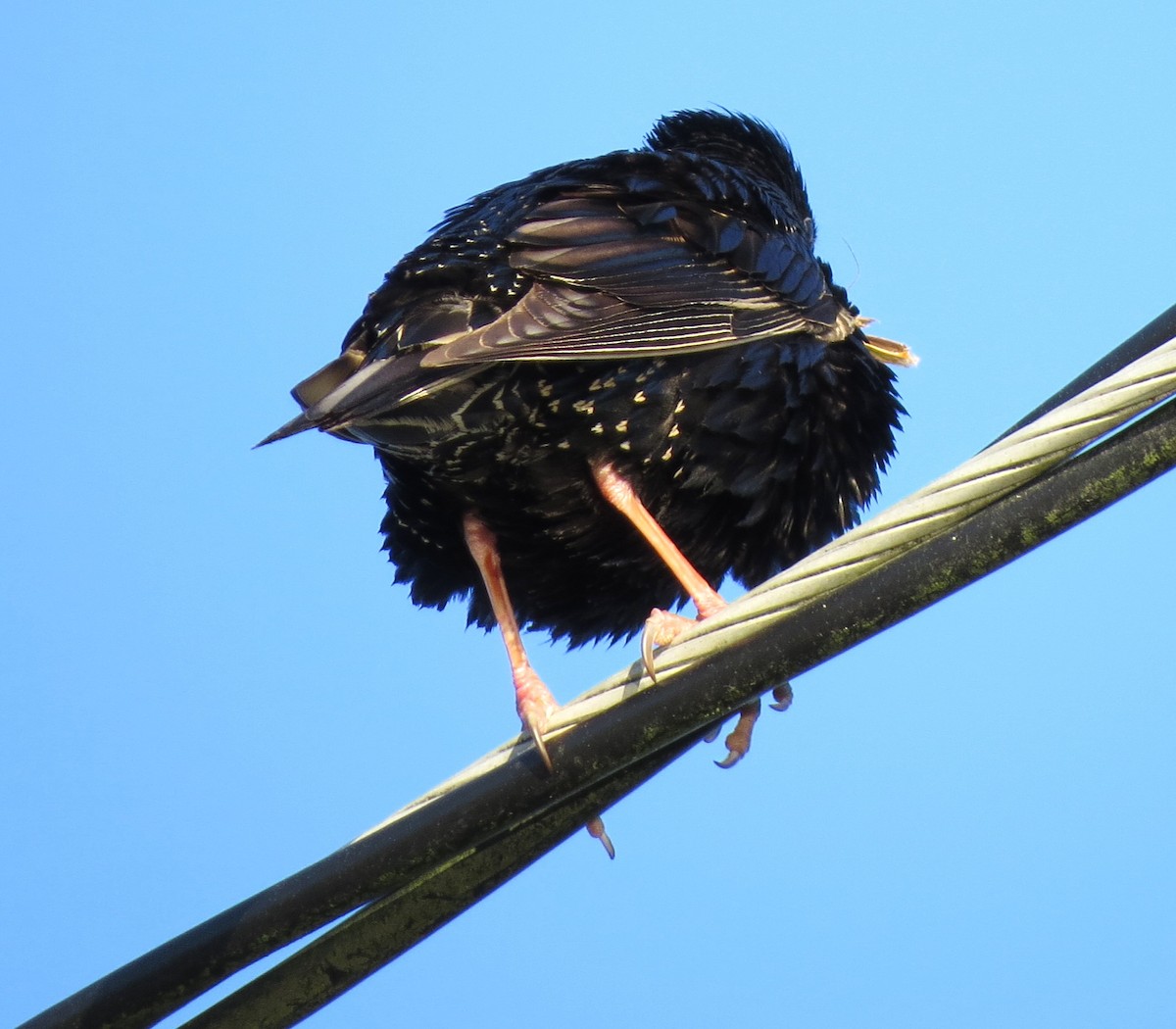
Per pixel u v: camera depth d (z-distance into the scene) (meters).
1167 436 8.14
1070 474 8.28
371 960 9.88
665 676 8.89
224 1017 9.95
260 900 9.20
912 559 8.46
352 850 9.12
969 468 8.30
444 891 9.81
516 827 9.81
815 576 8.55
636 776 9.81
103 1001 9.39
